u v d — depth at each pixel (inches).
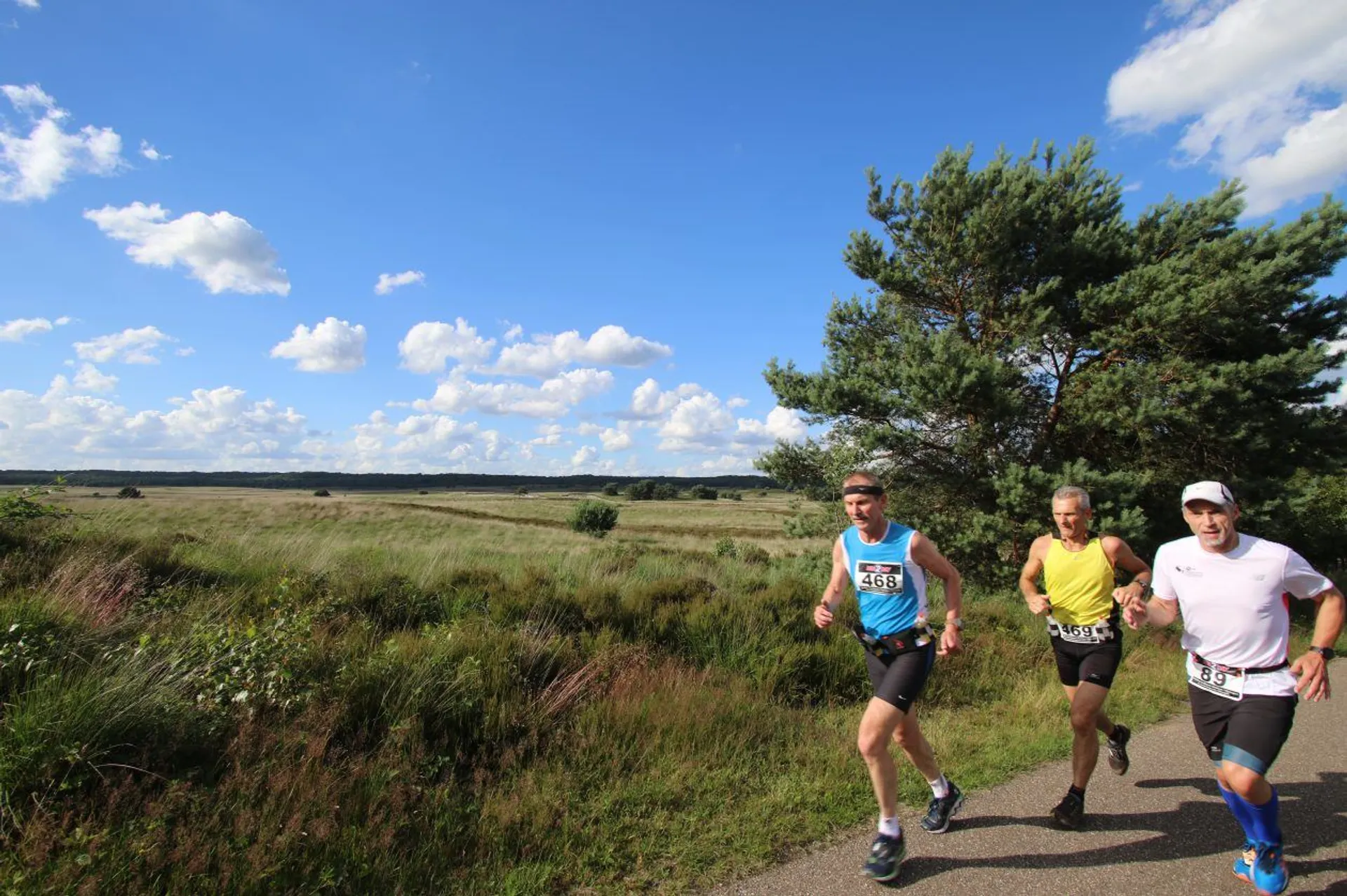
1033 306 463.8
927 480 502.0
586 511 1695.4
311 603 253.3
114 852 105.2
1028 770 169.6
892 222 532.4
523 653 210.4
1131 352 454.9
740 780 159.8
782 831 135.9
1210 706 121.6
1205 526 120.9
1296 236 428.5
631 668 219.1
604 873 121.0
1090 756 139.9
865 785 157.3
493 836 127.9
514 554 569.9
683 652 263.6
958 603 129.0
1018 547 451.2
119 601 226.4
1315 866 124.3
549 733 175.0
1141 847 130.4
